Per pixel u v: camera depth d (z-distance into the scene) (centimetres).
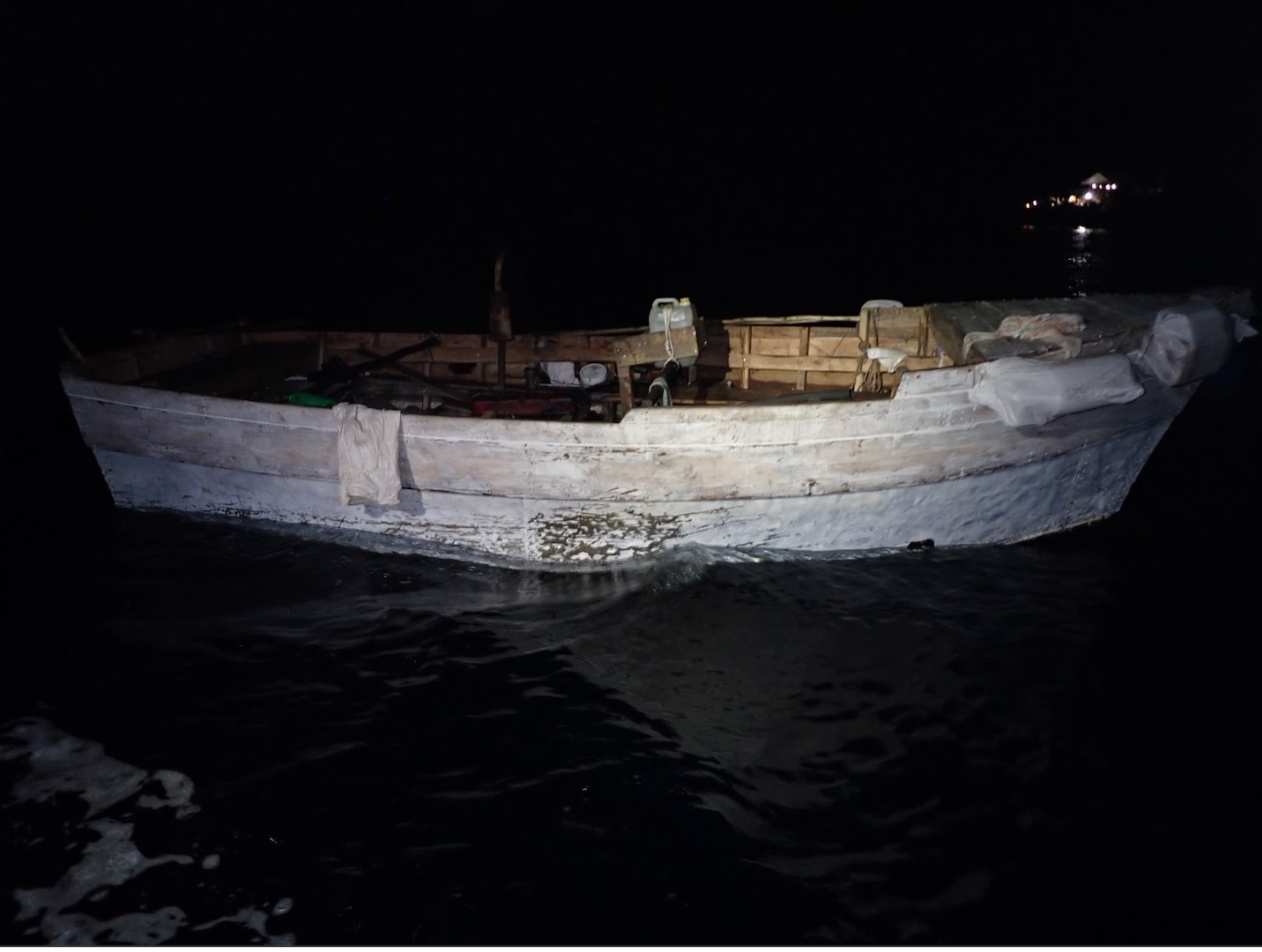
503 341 702
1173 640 522
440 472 582
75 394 652
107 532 664
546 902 352
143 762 427
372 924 341
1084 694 475
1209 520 680
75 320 1541
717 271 2108
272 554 628
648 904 350
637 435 546
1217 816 391
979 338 573
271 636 533
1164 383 569
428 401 722
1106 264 2427
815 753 435
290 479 618
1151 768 421
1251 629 531
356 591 582
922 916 344
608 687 486
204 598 574
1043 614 547
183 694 479
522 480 573
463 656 514
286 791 410
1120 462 625
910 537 599
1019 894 353
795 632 532
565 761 430
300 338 808
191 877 362
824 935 335
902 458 555
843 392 642
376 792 410
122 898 351
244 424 608
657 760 431
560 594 577
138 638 530
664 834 386
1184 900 350
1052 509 625
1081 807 397
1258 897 350
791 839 383
